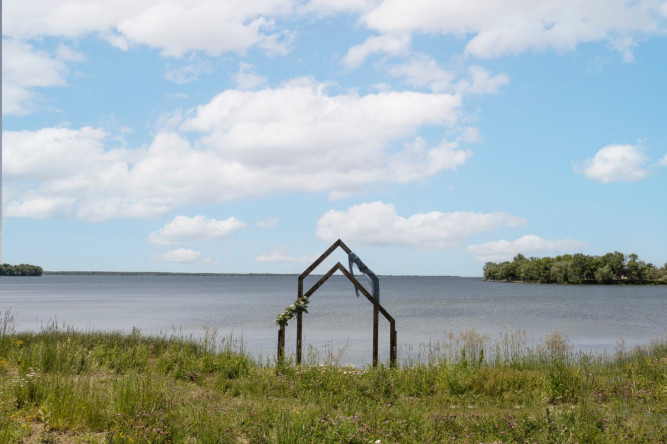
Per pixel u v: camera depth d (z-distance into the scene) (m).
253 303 80.56
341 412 9.22
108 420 7.82
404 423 8.62
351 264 16.02
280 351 15.16
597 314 59.22
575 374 12.47
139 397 8.64
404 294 126.50
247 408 9.36
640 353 18.28
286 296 109.88
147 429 7.22
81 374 11.87
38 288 156.50
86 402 8.12
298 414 8.45
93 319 48.38
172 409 8.66
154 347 17.34
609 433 8.11
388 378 12.77
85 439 7.09
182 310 62.56
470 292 141.38
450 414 9.51
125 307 68.50
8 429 6.91
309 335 35.47
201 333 35.75
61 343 15.40
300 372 12.89
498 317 53.91
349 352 25.53
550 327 42.78
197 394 10.73
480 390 12.32
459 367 13.76
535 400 11.34
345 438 7.46
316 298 103.25
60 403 7.96
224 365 13.66
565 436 7.89
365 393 11.65
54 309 63.09
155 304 76.44
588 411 9.10
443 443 7.77
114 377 11.56
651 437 8.04
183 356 14.67
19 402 8.48
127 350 15.12
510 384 12.55
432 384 12.76
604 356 19.12
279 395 11.22
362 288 15.93
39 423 7.65
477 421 8.98
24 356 12.72
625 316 56.47
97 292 127.00
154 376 12.20
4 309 62.03
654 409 10.07
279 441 7.31
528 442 7.86
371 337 34.09
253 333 36.53
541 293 130.88
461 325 44.06
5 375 11.08
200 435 7.46
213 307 69.12
